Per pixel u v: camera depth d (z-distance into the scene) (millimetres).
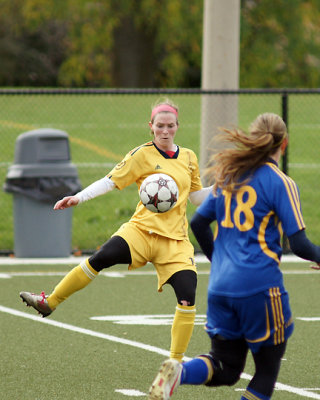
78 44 138875
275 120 18516
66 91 48219
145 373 24625
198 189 25016
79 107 112688
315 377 24250
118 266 45219
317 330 30750
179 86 153000
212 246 19172
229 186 18078
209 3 52406
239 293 17719
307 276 42719
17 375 24266
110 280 41156
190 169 24594
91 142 90938
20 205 46250
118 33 150250
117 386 23188
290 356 26797
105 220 57344
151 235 23625
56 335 29578
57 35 158750
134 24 145625
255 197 17922
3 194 63156
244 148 18156
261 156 18109
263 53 142375
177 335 22891
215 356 18469
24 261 45844
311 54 148875
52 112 109062
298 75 151750
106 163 79375
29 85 160625
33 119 104750
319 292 38562
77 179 46281
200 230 18938
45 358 26281
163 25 136625
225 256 18172
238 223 18016
